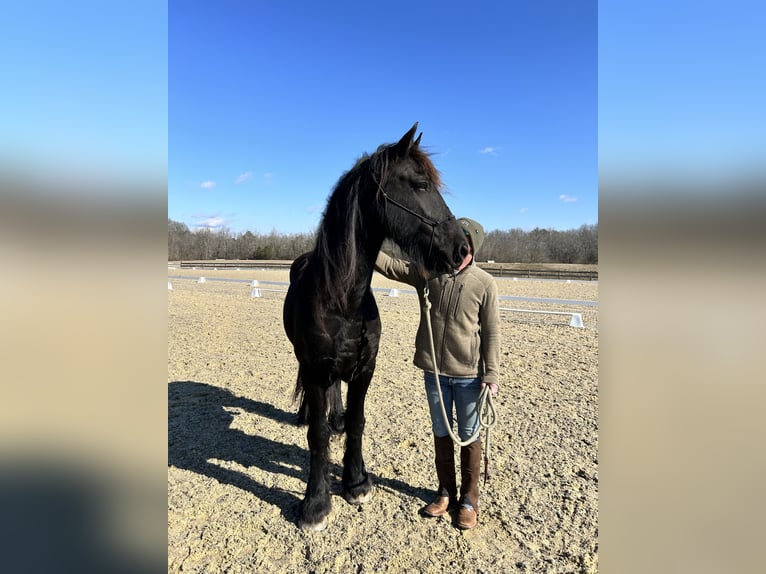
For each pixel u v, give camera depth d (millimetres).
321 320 2400
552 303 13414
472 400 2539
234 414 4305
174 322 9320
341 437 3781
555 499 2848
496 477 3104
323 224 2449
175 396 4793
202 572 2242
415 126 2207
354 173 2412
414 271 2646
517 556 2359
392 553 2387
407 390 4914
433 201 2293
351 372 2572
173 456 3449
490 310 2432
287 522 2656
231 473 3209
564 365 5887
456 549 2418
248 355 6602
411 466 3285
